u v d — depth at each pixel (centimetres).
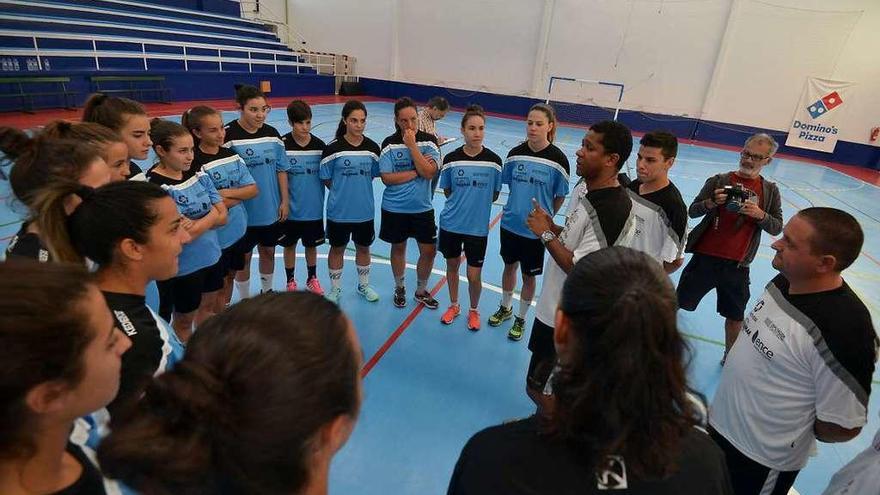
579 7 1406
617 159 193
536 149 309
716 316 396
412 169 340
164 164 242
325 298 69
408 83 1702
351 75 1764
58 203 120
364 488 210
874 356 130
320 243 363
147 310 128
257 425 54
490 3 1521
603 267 76
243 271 327
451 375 292
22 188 148
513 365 306
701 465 75
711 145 1318
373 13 1688
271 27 1755
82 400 67
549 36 1466
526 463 73
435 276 427
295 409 56
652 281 72
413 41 1666
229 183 282
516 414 263
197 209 249
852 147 1199
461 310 371
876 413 284
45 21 1050
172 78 1152
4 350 54
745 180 291
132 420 56
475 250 328
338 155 329
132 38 1177
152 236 124
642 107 1408
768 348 149
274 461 56
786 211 727
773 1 1194
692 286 308
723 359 325
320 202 350
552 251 204
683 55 1323
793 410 145
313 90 1589
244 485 57
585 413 69
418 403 265
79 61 1024
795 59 1209
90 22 1129
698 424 73
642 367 66
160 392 55
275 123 1033
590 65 1440
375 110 1412
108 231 118
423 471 221
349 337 66
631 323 67
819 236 131
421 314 358
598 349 69
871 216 732
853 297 134
